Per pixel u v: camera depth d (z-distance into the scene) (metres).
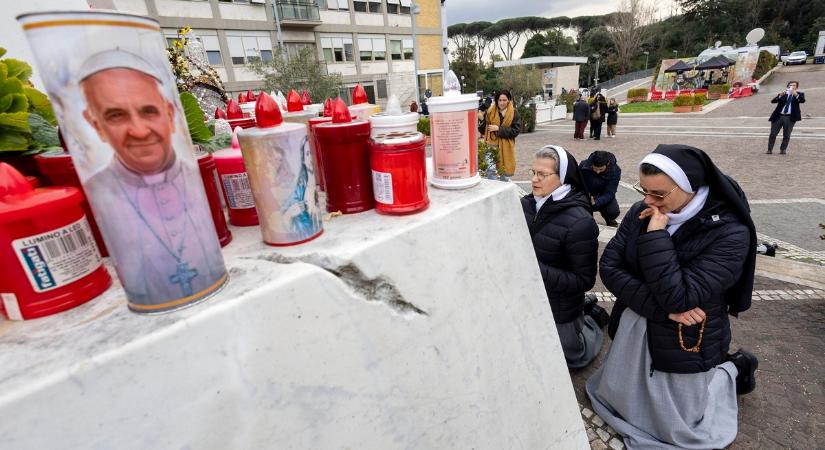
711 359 1.78
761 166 7.63
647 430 1.98
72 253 0.66
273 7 21.67
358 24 25.69
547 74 37.00
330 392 0.79
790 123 8.18
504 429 1.21
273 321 0.70
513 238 1.24
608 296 3.42
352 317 0.82
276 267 0.76
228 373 0.65
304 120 1.31
